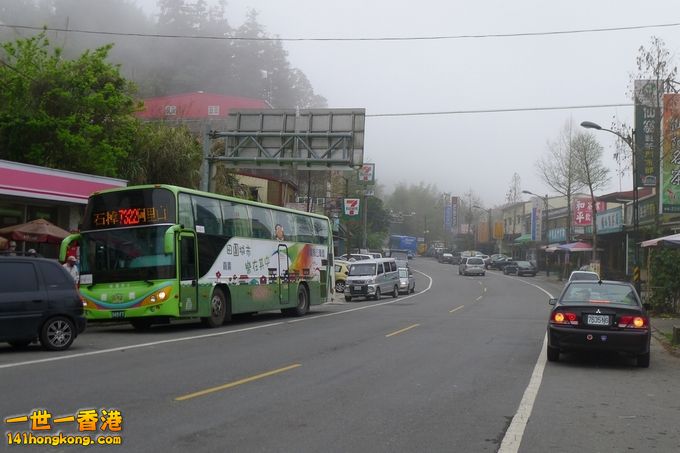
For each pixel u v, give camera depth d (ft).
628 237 147.64
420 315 78.95
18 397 27.61
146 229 55.47
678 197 95.40
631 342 38.63
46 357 39.34
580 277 99.81
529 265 215.10
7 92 83.82
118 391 29.27
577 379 35.68
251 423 24.07
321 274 84.53
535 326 66.69
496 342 52.06
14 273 40.63
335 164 85.30
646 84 79.97
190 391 29.66
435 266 285.23
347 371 36.35
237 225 65.46
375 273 112.98
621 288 42.52
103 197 56.90
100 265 55.98
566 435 23.52
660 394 32.04
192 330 58.59
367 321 69.87
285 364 38.42
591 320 39.14
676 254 83.61
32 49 88.33
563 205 266.57
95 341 48.96
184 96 208.44
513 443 22.12
